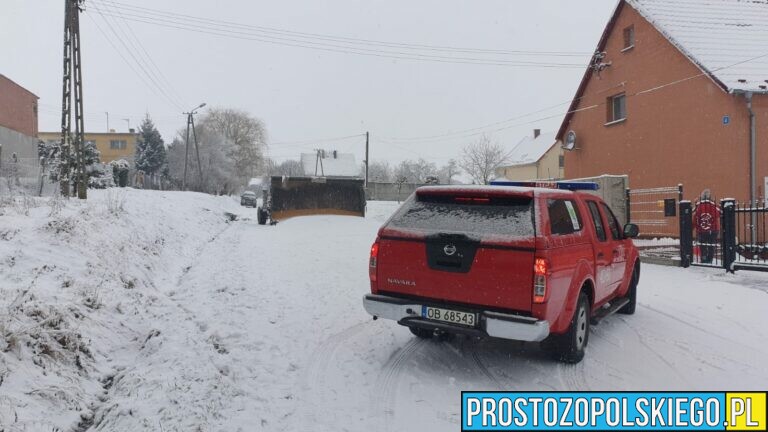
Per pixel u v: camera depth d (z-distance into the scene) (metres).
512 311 4.69
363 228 21.62
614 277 6.77
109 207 12.45
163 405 4.14
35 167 22.42
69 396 4.31
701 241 12.10
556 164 51.19
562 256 4.91
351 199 25.84
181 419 3.92
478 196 5.17
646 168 18.53
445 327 4.93
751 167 14.75
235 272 10.77
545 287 4.54
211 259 12.91
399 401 4.50
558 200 5.37
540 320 4.55
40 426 3.78
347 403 4.43
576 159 23.12
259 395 4.51
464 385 4.91
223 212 29.55
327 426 3.99
